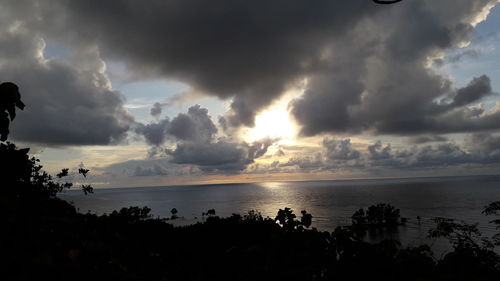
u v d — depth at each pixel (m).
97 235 3.02
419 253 3.98
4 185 2.47
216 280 3.74
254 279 3.93
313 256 4.07
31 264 2.08
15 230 2.33
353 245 4.03
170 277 3.29
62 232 2.67
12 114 2.48
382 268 3.92
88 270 2.36
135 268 2.94
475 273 3.95
